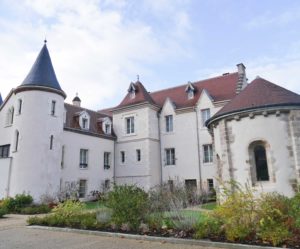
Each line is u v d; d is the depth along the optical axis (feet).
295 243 22.98
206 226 27.35
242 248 23.53
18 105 73.97
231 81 89.35
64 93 78.02
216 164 53.67
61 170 76.95
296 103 44.73
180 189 55.21
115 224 32.83
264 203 26.04
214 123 53.42
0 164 72.38
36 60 77.61
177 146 89.66
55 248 25.90
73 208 39.22
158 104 98.53
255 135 46.50
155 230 30.68
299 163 43.16
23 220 46.62
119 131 97.45
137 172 90.07
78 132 84.33
